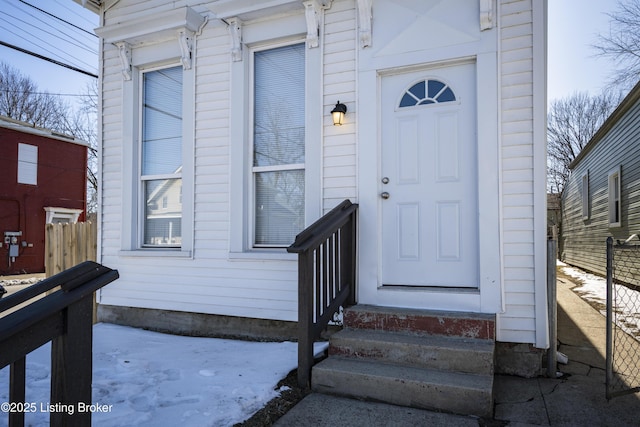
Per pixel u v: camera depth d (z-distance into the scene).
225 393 2.86
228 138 4.50
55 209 13.80
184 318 4.60
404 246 3.79
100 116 5.13
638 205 7.38
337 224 3.36
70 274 1.66
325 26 4.13
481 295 3.42
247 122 4.46
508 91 3.46
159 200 4.93
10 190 12.71
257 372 3.23
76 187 14.66
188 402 2.75
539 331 3.29
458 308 3.48
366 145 3.89
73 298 1.61
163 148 4.94
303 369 3.05
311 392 3.00
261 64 4.52
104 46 5.15
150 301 4.74
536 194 3.34
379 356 3.15
